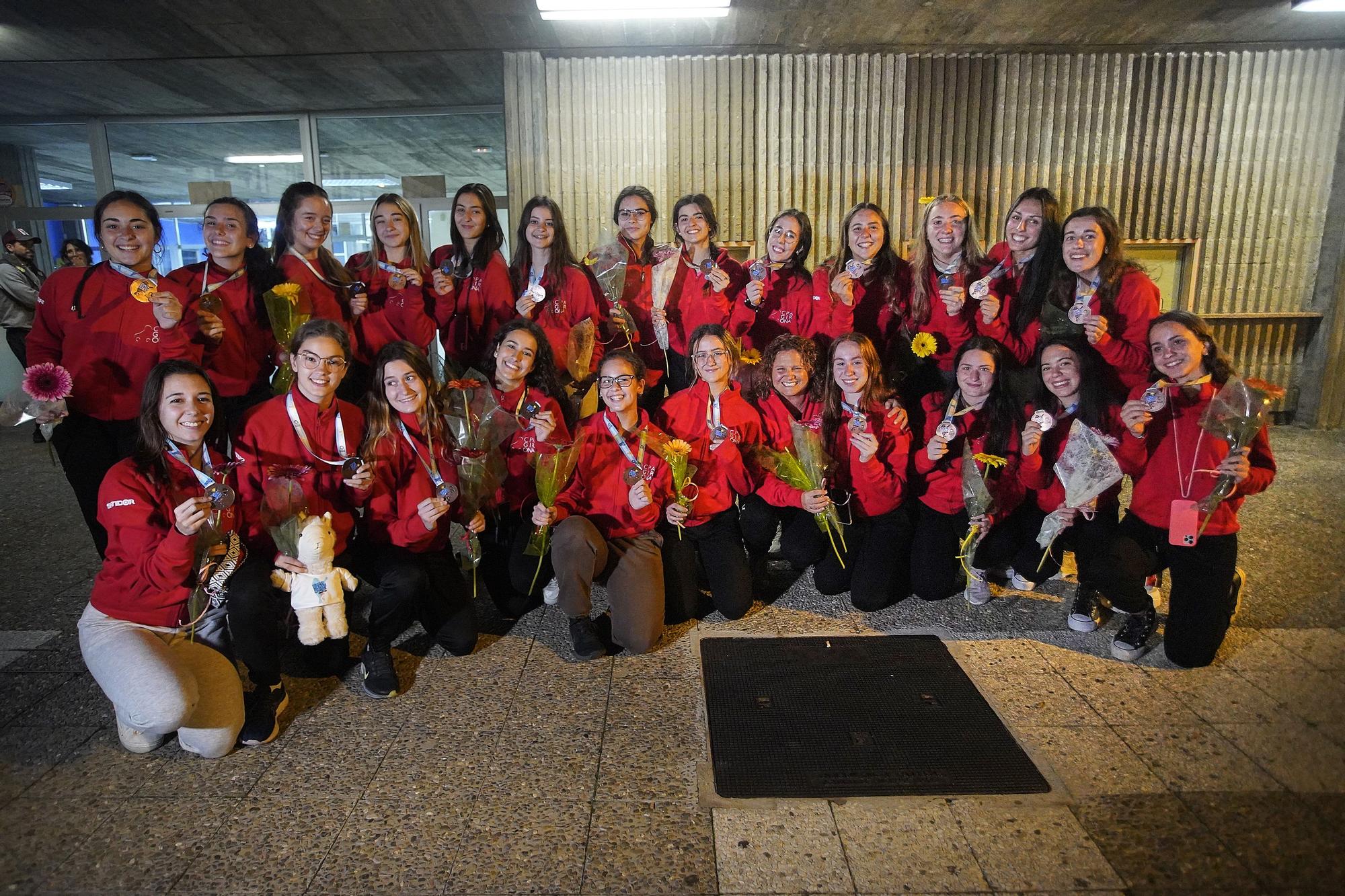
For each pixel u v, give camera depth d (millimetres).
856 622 3084
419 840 1947
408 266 3568
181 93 6906
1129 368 3084
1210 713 2428
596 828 1981
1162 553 2807
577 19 5238
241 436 2641
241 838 1965
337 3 4875
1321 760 2199
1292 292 6594
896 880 1807
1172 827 1952
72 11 4922
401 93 7004
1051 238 3264
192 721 2242
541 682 2688
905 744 2291
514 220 6312
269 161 8734
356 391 3551
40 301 3055
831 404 3172
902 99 6242
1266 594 3254
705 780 2141
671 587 3035
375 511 2764
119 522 2238
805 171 6344
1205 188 6438
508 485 3117
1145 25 5539
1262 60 6234
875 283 3566
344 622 2518
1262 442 2666
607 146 6250
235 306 3293
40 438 6520
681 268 3904
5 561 3893
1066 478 2812
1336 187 6391
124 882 1826
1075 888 1773
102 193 7875
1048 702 2502
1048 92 6258
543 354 3166
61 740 2385
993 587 3400
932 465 3215
